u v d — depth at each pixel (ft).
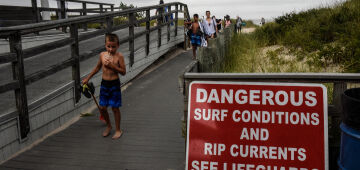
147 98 21.03
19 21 28.35
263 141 8.73
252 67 22.99
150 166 11.49
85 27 42.52
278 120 8.73
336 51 21.81
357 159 7.42
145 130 15.24
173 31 39.14
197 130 9.12
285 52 28.60
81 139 14.26
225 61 26.09
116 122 14.35
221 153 8.91
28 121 13.34
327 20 29.91
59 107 15.90
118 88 14.12
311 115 8.56
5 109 13.37
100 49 20.06
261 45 34.30
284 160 8.55
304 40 28.37
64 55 25.95
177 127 15.57
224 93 9.11
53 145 13.58
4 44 24.16
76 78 17.39
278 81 8.91
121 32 41.52
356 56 20.58
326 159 8.33
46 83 17.30
